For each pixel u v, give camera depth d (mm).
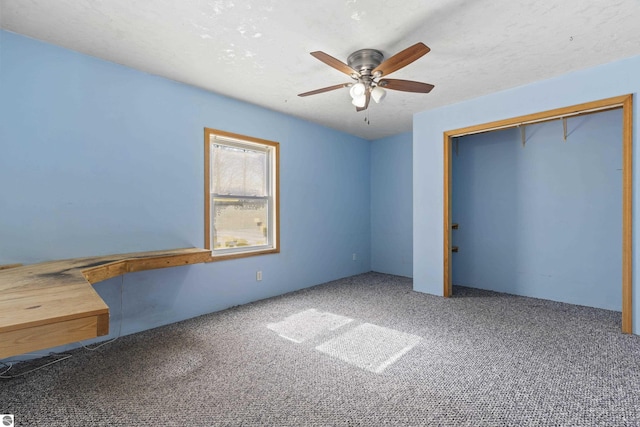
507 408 1665
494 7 1906
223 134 3400
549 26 2115
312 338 2617
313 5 1880
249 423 1567
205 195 3262
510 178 4039
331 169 4777
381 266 5477
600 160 3365
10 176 2164
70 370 2090
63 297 1315
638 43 2354
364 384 1915
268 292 3893
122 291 2684
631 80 2559
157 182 2906
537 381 1922
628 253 2607
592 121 3408
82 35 2217
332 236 4816
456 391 1832
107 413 1643
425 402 1729
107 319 1183
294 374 2035
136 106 2764
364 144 5457
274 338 2619
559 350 2342
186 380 1963
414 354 2311
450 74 2883
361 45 2340
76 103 2439
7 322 997
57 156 2354
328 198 4730
